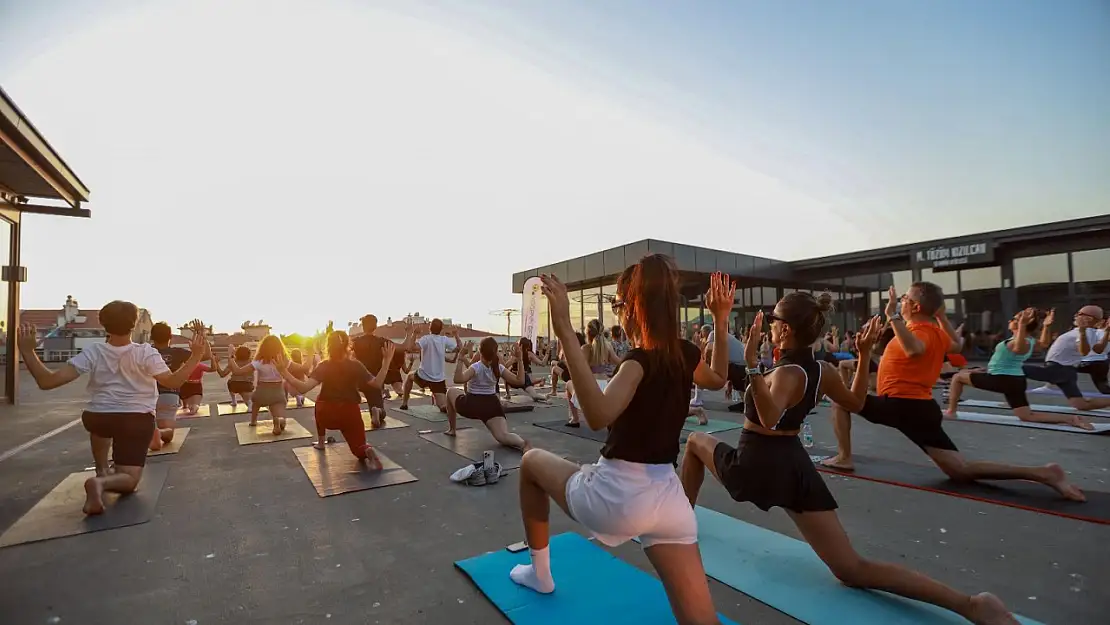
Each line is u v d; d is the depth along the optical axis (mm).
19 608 2693
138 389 4461
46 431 7836
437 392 9461
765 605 2680
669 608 2629
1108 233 15406
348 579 3021
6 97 8031
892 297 4578
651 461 1976
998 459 5719
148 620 2584
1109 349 9031
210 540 3596
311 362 10422
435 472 5367
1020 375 7449
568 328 1870
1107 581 2920
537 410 10195
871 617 2523
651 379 1979
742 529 3682
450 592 2869
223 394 13172
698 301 20484
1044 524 3771
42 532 3701
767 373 2938
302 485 4914
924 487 4637
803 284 22469
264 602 2764
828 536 2627
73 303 40438
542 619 2527
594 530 2045
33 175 9961
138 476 4449
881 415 4812
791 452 2732
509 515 4094
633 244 19047
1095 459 5676
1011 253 17141
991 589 2854
